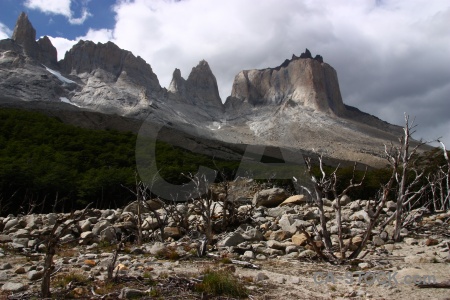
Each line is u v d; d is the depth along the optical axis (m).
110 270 7.02
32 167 32.19
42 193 30.67
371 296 6.57
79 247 11.80
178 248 10.37
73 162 42.56
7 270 8.13
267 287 7.07
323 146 167.25
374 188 31.00
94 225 13.73
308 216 13.91
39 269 8.06
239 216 14.16
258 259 9.62
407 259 9.12
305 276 7.96
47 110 125.19
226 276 6.96
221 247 10.75
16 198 29.80
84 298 6.19
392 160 11.59
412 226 12.84
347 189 9.89
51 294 6.31
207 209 12.32
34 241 11.55
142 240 12.34
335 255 9.50
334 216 14.01
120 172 33.50
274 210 15.09
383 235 11.53
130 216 14.62
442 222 13.83
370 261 9.09
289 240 11.59
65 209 31.84
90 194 30.47
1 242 11.88
